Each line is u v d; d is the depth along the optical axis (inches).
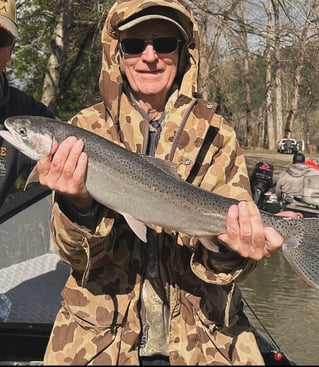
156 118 37.0
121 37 36.0
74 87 222.4
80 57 212.1
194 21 37.2
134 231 32.0
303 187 76.5
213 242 32.1
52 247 53.6
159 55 35.3
